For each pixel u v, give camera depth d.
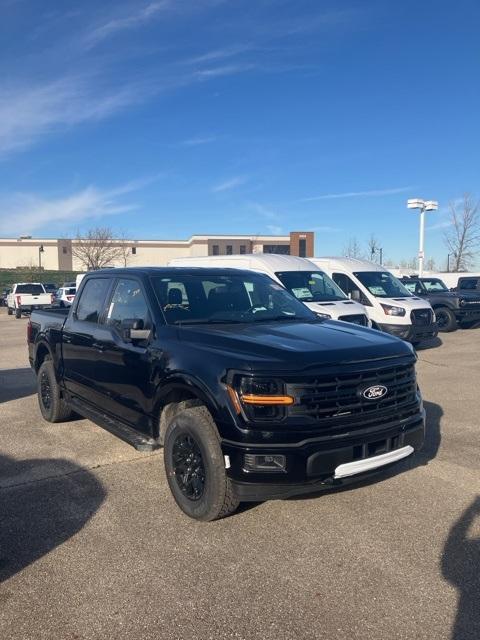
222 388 4.09
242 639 3.03
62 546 4.04
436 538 4.11
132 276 5.70
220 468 4.15
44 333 7.27
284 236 86.31
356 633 3.07
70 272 81.38
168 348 4.73
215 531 4.25
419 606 3.30
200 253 84.50
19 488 5.09
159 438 4.89
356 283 14.31
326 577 3.62
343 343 4.45
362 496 4.84
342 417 4.09
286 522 4.39
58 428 7.03
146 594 3.46
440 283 22.34
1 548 4.02
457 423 7.09
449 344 14.82
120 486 5.13
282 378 3.97
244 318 5.38
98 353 5.80
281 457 3.91
